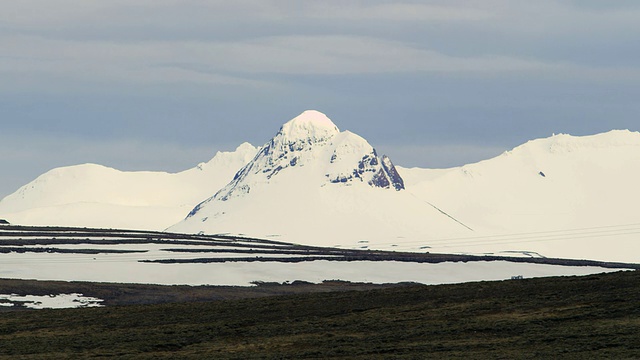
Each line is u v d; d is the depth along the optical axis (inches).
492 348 7731.3
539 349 7593.5
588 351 7436.0
